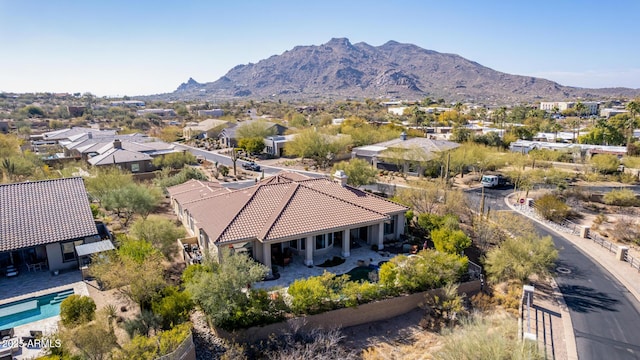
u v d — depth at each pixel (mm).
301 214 28703
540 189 53219
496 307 24219
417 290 24812
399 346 20906
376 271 27359
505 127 117812
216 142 101812
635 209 47375
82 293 23875
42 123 134500
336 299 22750
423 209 39625
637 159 67438
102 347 16734
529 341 17266
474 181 61188
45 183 31547
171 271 27734
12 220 27469
